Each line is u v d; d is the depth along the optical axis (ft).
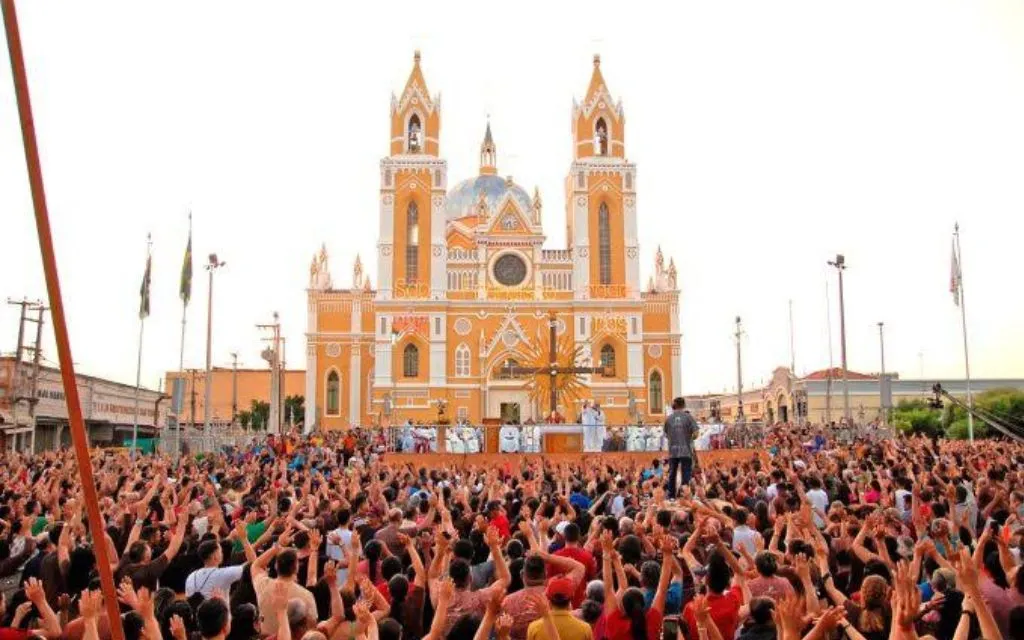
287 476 91.20
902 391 353.72
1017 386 367.86
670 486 80.69
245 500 63.05
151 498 60.13
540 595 29.91
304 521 52.11
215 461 119.75
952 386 362.53
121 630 20.81
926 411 265.75
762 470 97.81
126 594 28.53
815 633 27.04
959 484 65.00
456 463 133.49
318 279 313.73
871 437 168.86
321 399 306.76
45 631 30.86
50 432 250.57
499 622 27.71
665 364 305.53
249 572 39.04
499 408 286.25
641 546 42.52
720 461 126.93
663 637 32.12
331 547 47.60
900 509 61.26
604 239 304.71
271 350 291.79
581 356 289.12
